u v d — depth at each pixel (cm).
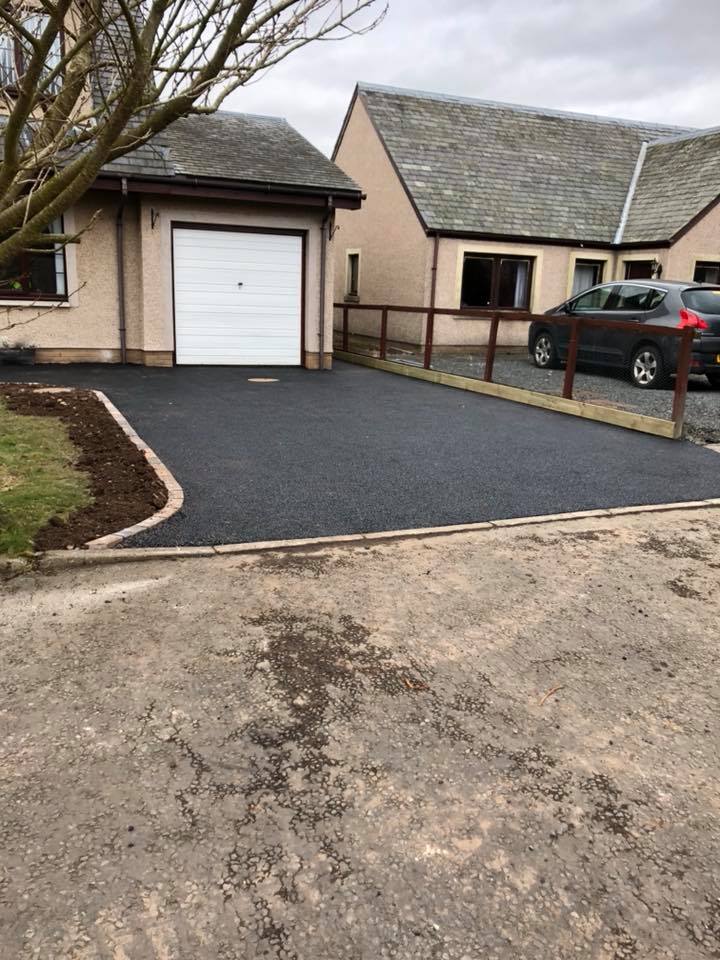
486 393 1140
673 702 314
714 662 349
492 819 240
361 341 1554
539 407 1031
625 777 264
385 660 337
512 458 724
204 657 332
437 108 1967
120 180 1177
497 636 366
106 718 284
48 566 421
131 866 213
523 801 249
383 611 387
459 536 507
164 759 262
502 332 1730
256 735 278
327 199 1309
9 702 292
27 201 391
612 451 770
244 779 254
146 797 243
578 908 206
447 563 458
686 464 728
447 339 1661
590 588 430
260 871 214
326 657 337
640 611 402
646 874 220
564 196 1870
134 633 351
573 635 370
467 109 2005
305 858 220
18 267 1217
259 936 193
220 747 270
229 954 187
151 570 425
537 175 1894
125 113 361
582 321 966
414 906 204
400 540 493
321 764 263
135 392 1019
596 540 512
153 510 511
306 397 1051
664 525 551
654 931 200
